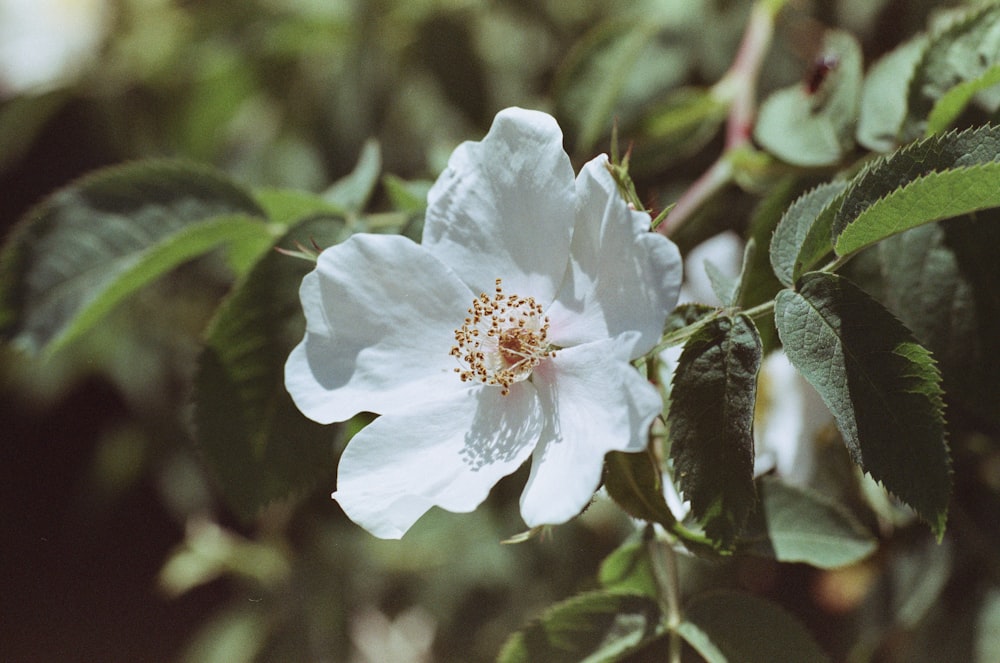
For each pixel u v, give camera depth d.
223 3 0.43
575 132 0.33
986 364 0.26
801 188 0.28
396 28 0.40
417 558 0.43
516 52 0.41
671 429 0.22
